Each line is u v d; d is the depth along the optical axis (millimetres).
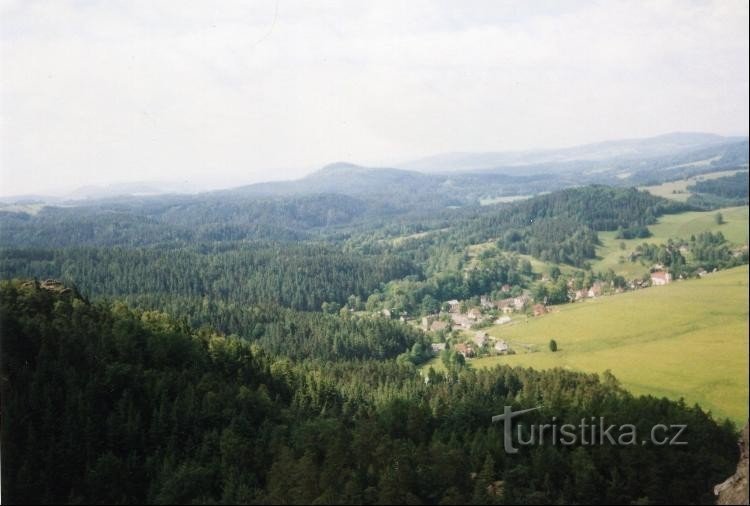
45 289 74938
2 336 58188
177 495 44312
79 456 48344
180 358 68250
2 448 47500
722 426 49375
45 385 53375
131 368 59125
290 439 52531
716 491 39750
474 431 54094
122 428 51125
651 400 54750
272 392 69438
